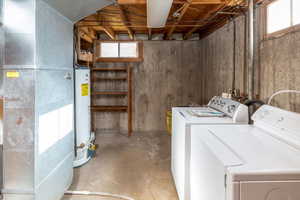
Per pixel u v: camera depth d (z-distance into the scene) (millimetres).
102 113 4965
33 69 1663
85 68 3352
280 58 1964
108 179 2670
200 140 1513
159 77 4895
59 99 2111
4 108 1694
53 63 1971
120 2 2475
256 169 970
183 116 2271
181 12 2916
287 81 1873
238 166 1003
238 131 1666
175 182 2492
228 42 3184
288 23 1881
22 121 1686
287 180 953
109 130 4988
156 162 3207
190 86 4895
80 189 2424
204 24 3586
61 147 2180
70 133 2434
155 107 4957
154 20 2658
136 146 3957
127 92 4684
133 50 4836
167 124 4617
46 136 1855
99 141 4270
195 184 1673
